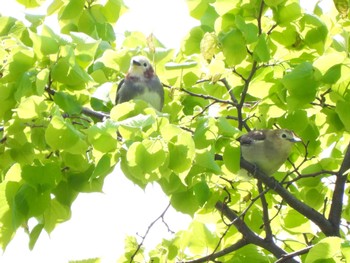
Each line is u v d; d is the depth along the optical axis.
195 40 13.00
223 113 13.72
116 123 9.10
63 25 13.70
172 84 12.49
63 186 10.61
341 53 10.37
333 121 11.77
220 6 11.33
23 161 10.46
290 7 11.29
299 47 11.86
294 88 10.56
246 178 12.19
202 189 10.42
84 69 11.02
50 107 10.79
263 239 12.09
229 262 12.21
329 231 11.94
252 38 10.70
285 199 11.82
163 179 10.09
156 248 12.01
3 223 10.12
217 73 11.58
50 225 10.55
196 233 12.45
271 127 12.78
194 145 9.09
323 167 12.34
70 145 9.34
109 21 13.76
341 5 11.16
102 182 10.63
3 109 10.52
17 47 10.38
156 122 9.23
